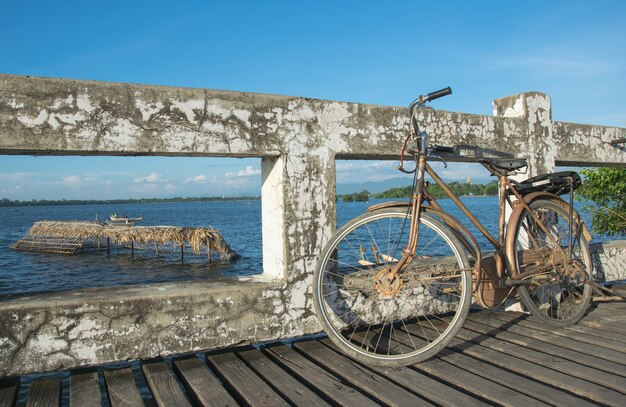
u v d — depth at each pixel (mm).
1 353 2561
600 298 4203
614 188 7840
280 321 3217
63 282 19781
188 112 3004
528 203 3484
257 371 2818
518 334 3430
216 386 2574
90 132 2768
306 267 3324
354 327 3459
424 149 3004
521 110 4508
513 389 2480
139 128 2879
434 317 3873
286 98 3303
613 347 3061
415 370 2797
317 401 2381
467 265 2926
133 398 2445
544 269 3434
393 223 3096
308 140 3373
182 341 2930
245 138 3162
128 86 2867
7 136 2594
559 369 2723
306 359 2994
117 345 2783
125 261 26047
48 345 2648
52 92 2689
